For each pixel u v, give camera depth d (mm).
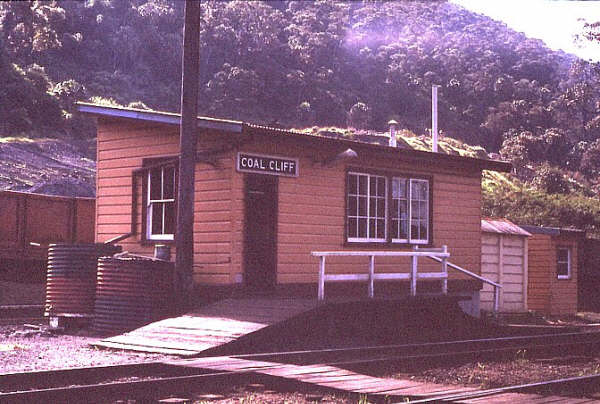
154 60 156875
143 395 8172
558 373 11117
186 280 14773
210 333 12188
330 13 199625
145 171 16875
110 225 17500
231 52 158750
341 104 157875
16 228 21125
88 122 96750
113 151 17578
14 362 10422
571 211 42969
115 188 17469
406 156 18375
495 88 171125
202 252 15828
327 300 14273
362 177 17984
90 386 7812
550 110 149625
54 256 15758
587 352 14195
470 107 169500
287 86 157625
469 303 20656
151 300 14500
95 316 15039
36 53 129000
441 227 19922
